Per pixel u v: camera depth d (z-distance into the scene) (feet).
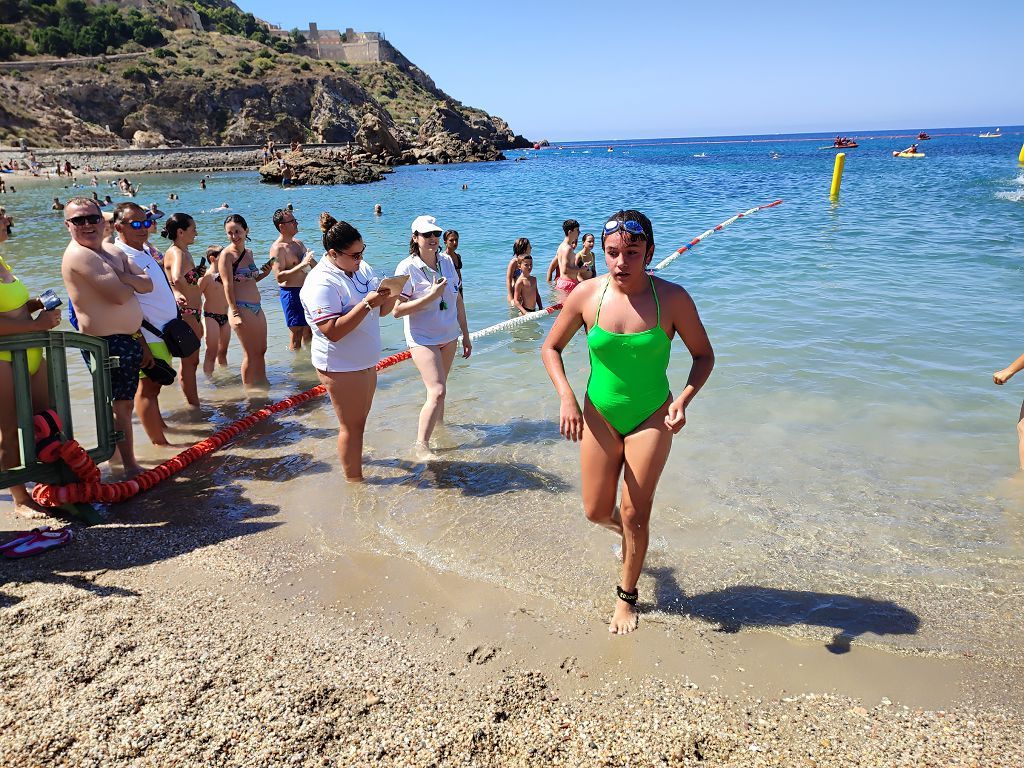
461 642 10.25
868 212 61.16
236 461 16.93
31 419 13.60
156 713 8.75
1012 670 9.51
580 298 10.48
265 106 266.57
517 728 8.62
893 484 14.71
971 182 91.91
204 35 324.39
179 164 213.87
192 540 13.19
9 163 187.73
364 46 386.73
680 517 13.69
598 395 10.39
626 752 8.26
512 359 24.54
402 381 22.82
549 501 14.49
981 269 34.78
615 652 10.03
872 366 21.47
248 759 8.09
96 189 136.77
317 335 14.69
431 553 12.62
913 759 8.10
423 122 315.37
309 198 104.83
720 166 181.27
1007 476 14.88
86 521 13.88
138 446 17.87
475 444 17.53
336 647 10.09
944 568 11.88
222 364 25.11
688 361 22.77
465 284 37.29
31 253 49.49
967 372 20.68
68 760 8.05
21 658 9.75
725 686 9.34
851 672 9.55
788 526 13.28
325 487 15.35
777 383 20.39
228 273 21.31
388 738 8.44
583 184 120.47
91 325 15.03
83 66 253.85
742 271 36.09
